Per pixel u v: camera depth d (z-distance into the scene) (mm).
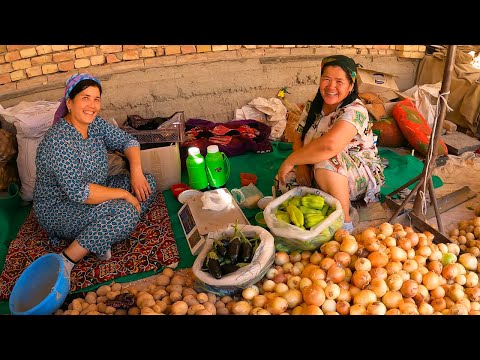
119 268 2744
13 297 2340
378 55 4785
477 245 2744
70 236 2895
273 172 3791
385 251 2451
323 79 2652
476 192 3408
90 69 4070
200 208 3053
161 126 3598
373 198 3072
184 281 2566
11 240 3104
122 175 3281
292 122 4297
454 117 4418
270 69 4555
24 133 3367
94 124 2988
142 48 4176
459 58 4449
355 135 2744
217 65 4379
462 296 2289
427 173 2736
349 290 2336
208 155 3416
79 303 2334
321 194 2738
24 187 3404
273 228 2555
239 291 2398
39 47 3852
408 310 2172
